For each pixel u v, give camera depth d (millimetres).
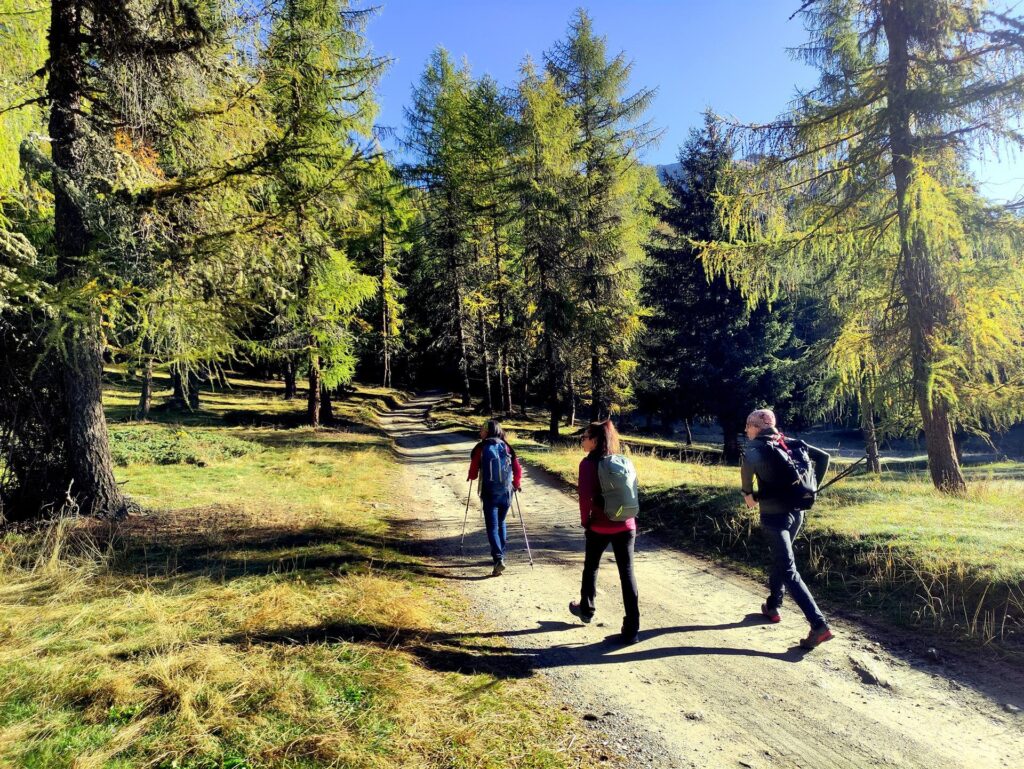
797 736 3213
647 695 3691
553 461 15461
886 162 9727
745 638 4562
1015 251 8797
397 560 6754
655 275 22406
